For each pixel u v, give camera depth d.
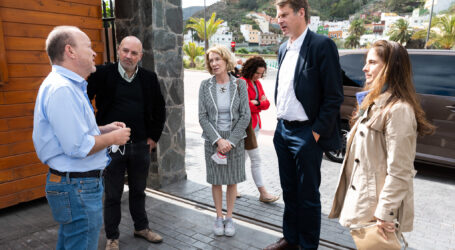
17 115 3.25
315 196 2.37
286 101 2.37
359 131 1.75
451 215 3.45
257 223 3.18
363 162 1.71
